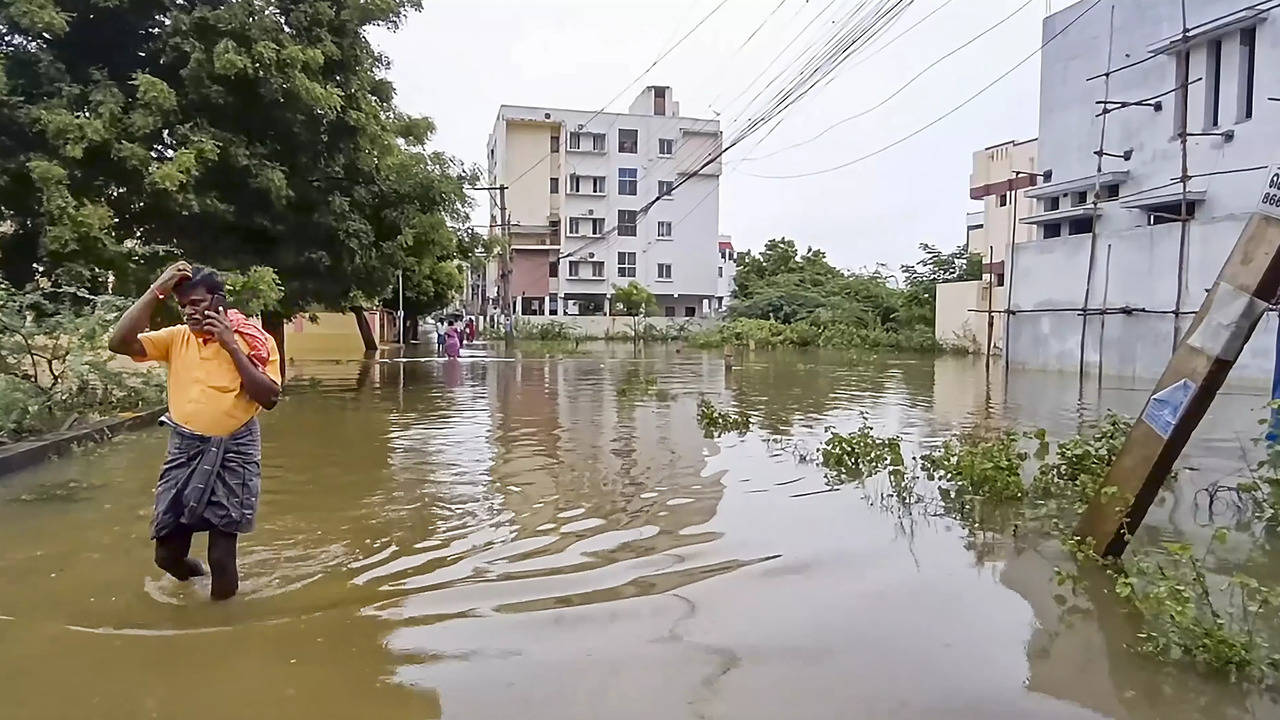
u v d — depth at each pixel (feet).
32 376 31.63
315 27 44.47
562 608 14.21
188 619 13.65
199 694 11.02
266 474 25.52
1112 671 11.66
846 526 19.40
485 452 29.53
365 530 19.21
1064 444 24.18
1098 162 66.49
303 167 44.86
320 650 12.45
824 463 27.22
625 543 18.13
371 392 51.57
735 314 163.22
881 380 62.44
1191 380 15.33
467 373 69.36
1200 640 11.87
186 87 39.91
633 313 163.63
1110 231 63.62
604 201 179.11
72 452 27.81
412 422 37.35
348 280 49.65
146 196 38.88
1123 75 65.31
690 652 12.35
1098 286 64.44
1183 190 55.67
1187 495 22.08
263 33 40.81
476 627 13.37
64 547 17.43
